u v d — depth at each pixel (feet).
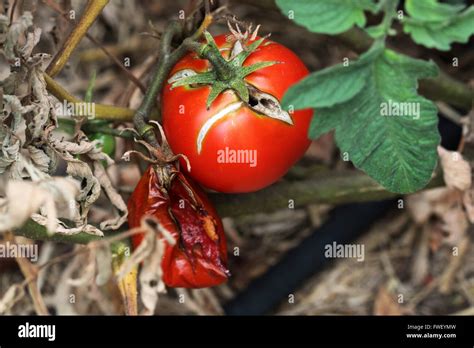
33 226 1.65
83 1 1.93
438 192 2.07
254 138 1.56
